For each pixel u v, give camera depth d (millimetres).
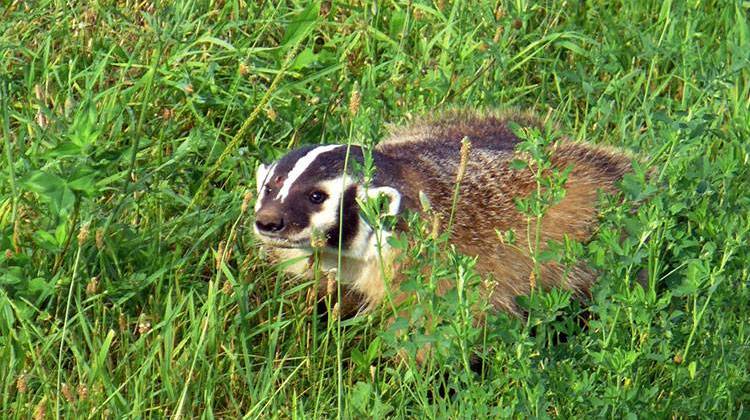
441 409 9328
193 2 13734
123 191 11000
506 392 9461
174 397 9969
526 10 14602
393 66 13727
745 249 9945
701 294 10211
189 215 11469
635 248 9930
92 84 12164
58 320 10250
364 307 11602
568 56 14938
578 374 9633
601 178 12039
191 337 10375
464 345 8992
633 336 9297
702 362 9586
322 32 14516
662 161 12227
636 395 9062
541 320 9359
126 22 13367
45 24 13789
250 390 10008
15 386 10000
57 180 10312
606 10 15281
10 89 12742
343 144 11320
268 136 12844
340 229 10188
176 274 10867
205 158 12359
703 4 15516
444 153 11805
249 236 11664
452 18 13977
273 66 13234
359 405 9812
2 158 11578
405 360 10602
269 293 11391
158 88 12648
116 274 11023
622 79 13977
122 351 10398
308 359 10438
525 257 11391
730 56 14703
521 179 11727
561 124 13883
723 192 10602
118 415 9625
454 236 11164
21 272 10430
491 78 13961
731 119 13008
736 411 9781
